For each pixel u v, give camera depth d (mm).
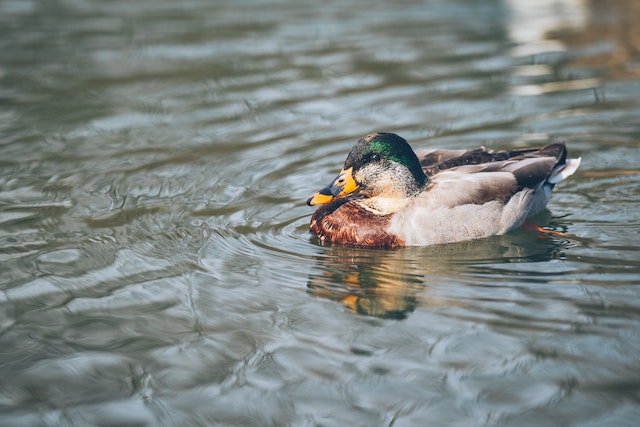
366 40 16609
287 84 14094
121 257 8539
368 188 8906
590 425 5648
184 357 6746
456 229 8812
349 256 8641
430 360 6543
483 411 5867
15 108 13344
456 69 14578
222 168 10906
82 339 7043
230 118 12680
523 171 9242
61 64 15656
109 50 16516
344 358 6641
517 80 13883
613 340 6660
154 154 11414
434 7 19266
